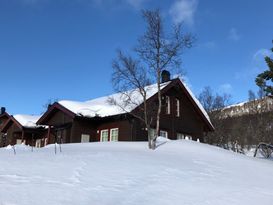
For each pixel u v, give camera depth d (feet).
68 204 23.49
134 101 82.89
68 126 95.30
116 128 89.35
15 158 38.24
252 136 158.40
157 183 31.65
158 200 26.73
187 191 30.17
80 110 92.12
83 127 93.40
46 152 46.52
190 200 27.66
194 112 104.32
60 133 100.73
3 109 144.56
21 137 126.21
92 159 39.68
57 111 101.19
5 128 129.18
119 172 34.17
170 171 37.17
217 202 27.91
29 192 25.04
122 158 41.91
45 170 32.40
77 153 44.68
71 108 93.76
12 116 123.24
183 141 65.31
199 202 27.37
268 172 44.27
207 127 108.78
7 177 28.71
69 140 95.86
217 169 42.06
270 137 150.92
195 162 45.21
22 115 126.21
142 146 61.00
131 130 84.53
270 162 55.36
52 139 110.32
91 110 93.35
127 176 32.91
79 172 32.63
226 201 28.43
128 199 26.08
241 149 139.85
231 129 165.78
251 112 173.47
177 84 97.50
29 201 23.20
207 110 175.11
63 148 56.03
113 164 37.65
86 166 35.50
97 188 27.94
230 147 156.66
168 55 65.72
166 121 93.97
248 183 36.27
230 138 161.48
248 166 46.75
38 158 38.88
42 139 118.93
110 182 30.22
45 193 25.21
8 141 126.72
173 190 29.99
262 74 67.62
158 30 65.41
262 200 29.94
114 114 87.30
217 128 164.35
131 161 40.37
